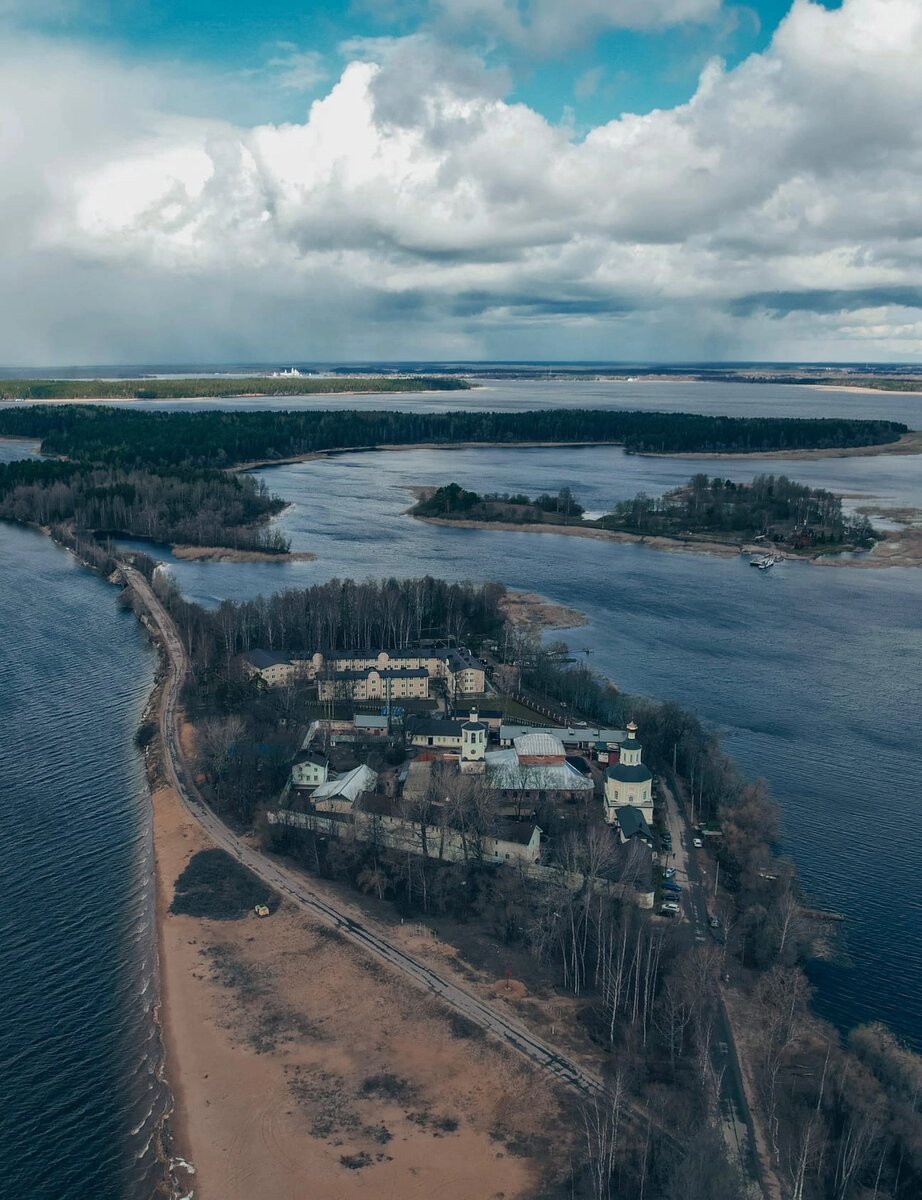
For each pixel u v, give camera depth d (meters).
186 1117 137.12
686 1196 115.88
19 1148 132.50
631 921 173.88
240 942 175.62
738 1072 143.38
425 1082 143.62
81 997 161.25
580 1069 145.38
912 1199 121.62
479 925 182.00
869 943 176.50
